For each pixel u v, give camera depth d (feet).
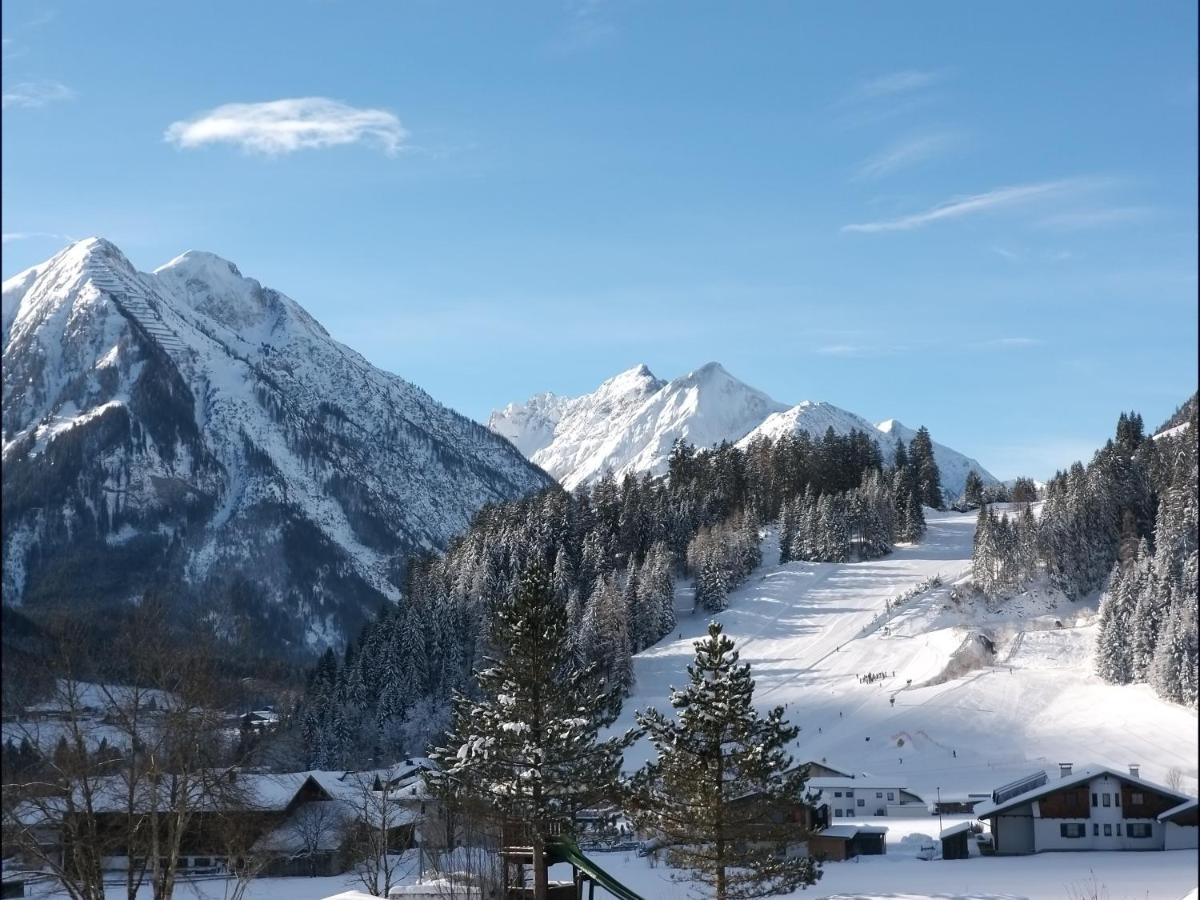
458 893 168.14
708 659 164.35
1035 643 594.24
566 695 171.83
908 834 349.41
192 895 194.59
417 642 565.12
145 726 118.52
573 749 165.89
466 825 187.01
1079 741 449.48
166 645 124.16
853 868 289.94
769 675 606.14
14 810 107.45
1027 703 506.89
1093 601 645.10
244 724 141.69
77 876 119.65
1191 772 383.86
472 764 168.55
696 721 161.68
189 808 126.93
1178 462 616.39
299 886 239.30
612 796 168.14
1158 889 218.79
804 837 168.35
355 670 549.95
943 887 234.17
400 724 531.50
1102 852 305.53
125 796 120.88
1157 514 595.06
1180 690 457.68
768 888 185.98
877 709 531.50
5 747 106.73
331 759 481.05
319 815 274.57
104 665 118.52
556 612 174.29
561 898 169.99
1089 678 527.81
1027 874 257.14
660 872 264.72
